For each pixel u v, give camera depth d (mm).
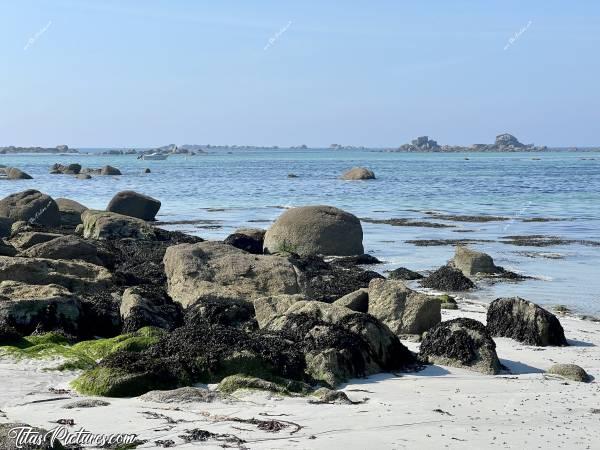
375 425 10734
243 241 32438
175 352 13523
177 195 69500
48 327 16516
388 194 69875
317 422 10758
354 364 14000
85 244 24484
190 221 46688
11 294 17781
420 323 17734
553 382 13969
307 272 26641
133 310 17156
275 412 11180
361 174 95375
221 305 17766
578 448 10117
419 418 11195
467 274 27812
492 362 14875
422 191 73938
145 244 31766
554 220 47531
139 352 13977
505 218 48750
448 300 22469
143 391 12164
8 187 79062
